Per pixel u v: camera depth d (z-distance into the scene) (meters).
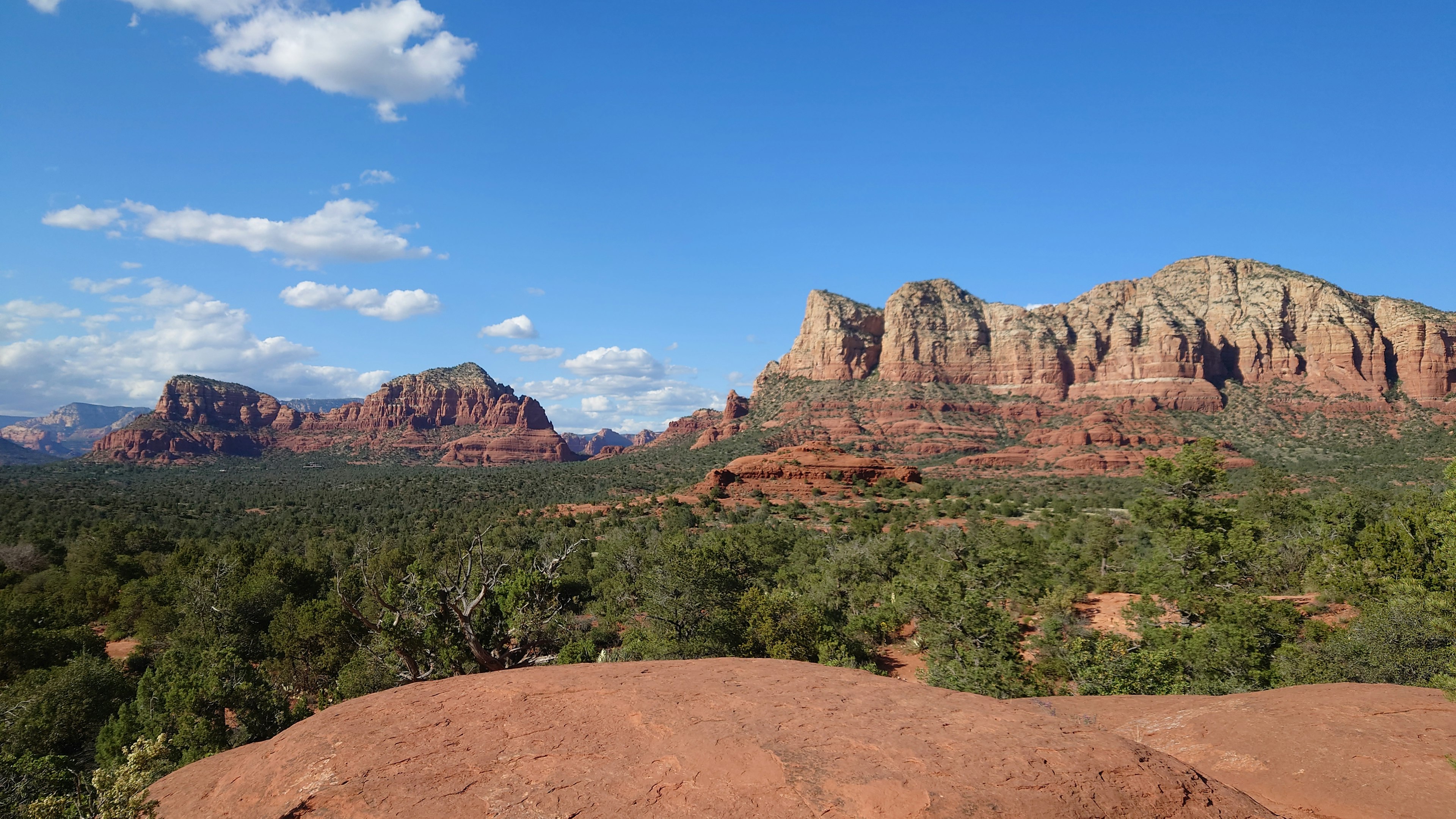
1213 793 5.94
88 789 18.45
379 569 38.78
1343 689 10.30
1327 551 36.59
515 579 27.05
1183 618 30.48
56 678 26.92
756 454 161.50
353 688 28.06
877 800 5.33
